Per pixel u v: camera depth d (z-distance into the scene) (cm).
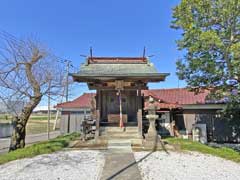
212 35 1191
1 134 2405
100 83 1381
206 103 1869
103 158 913
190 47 1313
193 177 682
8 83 1259
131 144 1214
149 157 938
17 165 823
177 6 1403
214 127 1852
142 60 1628
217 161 917
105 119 1630
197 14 1348
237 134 1784
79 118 2603
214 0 1283
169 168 779
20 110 1351
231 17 1248
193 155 1009
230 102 1438
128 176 679
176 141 1355
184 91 2308
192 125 1895
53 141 1330
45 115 5684
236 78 1298
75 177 673
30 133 2806
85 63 1559
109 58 1636
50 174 704
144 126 1473
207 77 1424
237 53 1125
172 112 1923
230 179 674
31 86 1272
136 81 1383
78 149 1111
